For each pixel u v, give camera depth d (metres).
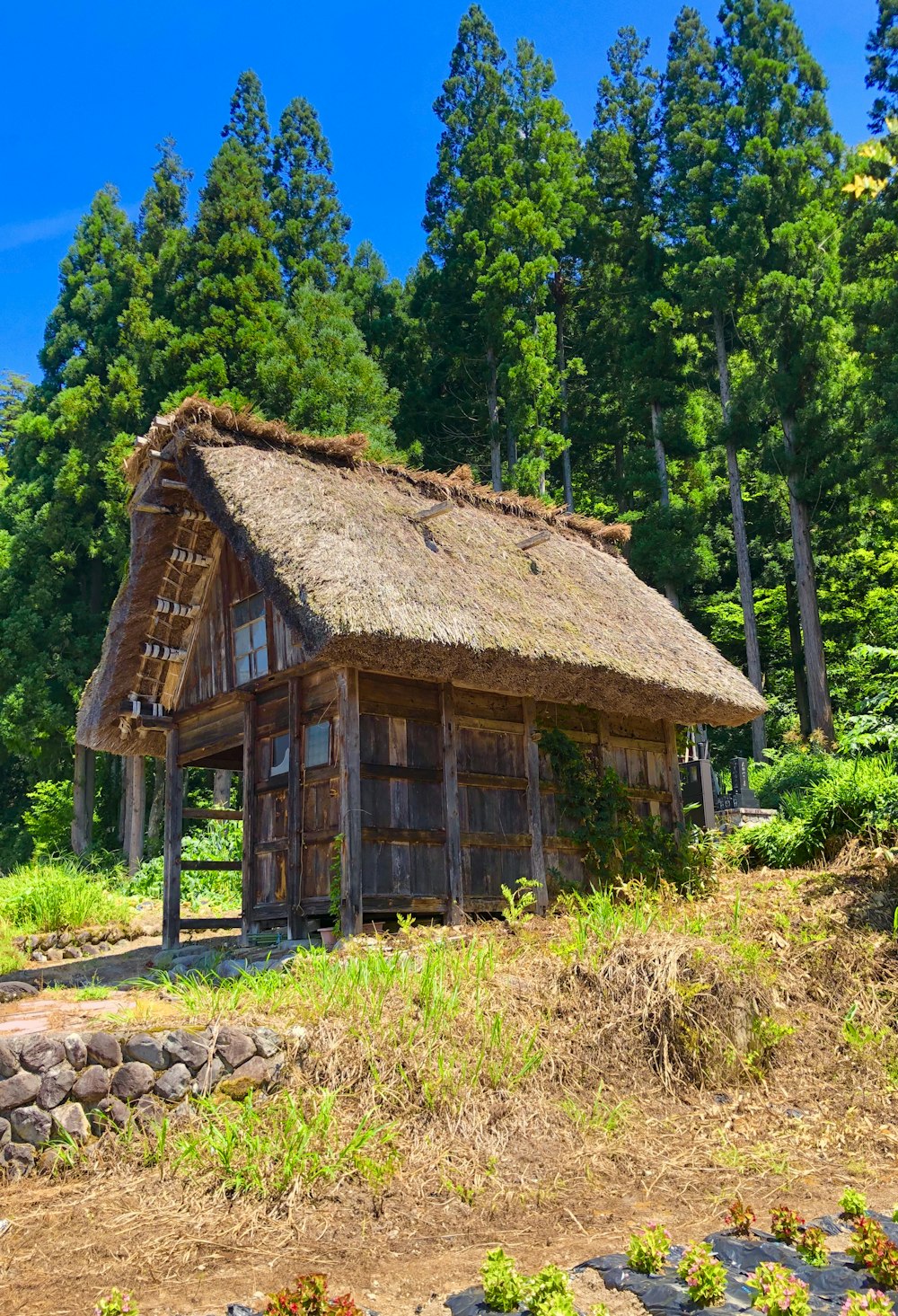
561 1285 3.65
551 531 12.67
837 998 7.30
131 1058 5.29
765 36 31.38
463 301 30.98
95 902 13.95
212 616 11.59
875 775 10.59
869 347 22.33
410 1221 4.64
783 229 26.58
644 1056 6.45
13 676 27.28
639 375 30.50
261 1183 4.75
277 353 25.45
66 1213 4.54
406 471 11.52
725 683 11.75
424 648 8.76
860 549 28.59
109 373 27.42
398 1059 5.68
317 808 9.72
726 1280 3.87
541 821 10.56
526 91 34.00
